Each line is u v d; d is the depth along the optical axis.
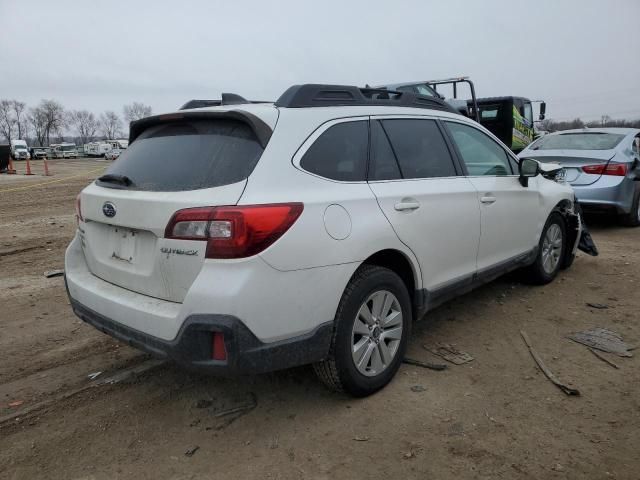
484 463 2.65
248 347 2.59
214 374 2.63
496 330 4.30
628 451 2.72
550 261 5.44
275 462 2.70
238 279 2.54
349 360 3.06
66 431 3.02
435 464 2.65
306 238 2.74
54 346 4.18
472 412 3.09
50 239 8.47
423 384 3.43
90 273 3.48
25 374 3.72
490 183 4.28
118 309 2.96
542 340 4.09
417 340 4.12
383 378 3.32
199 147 2.96
